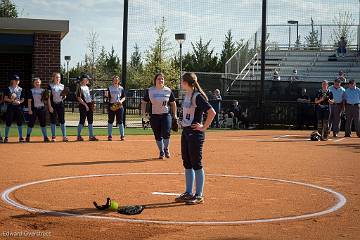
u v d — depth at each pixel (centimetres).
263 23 2712
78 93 1823
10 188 941
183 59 4644
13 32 2428
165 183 1029
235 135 2200
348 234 670
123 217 738
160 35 4303
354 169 1264
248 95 2822
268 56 3594
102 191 932
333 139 2086
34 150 1527
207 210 797
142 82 4547
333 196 923
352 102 2188
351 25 3678
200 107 858
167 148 1428
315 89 2712
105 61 6128
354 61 3534
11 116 1750
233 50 4197
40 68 2405
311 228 698
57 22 2381
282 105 2700
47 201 837
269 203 855
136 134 2166
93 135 1927
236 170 1222
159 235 651
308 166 1307
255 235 659
